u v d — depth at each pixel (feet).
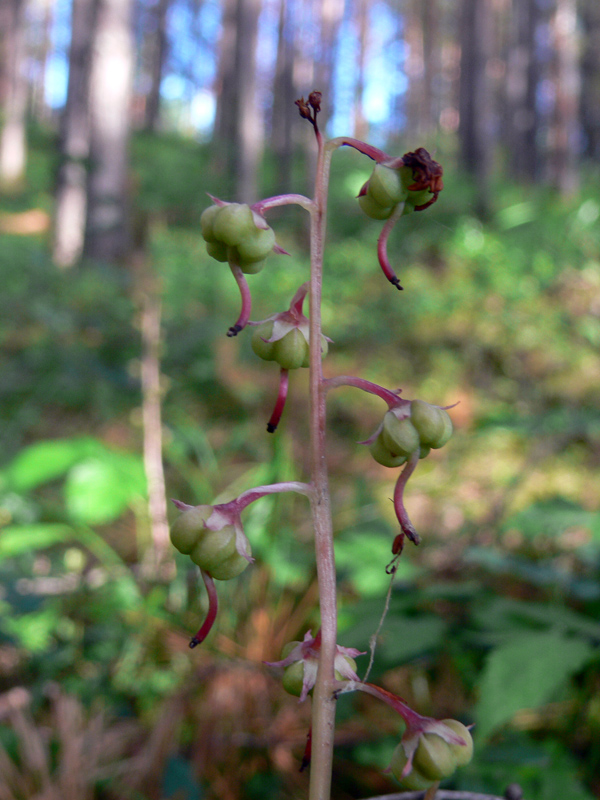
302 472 9.36
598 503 10.32
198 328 16.97
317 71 64.54
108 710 6.10
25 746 5.51
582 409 14.60
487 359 17.66
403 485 2.33
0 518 8.49
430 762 2.21
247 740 5.70
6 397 14.01
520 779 4.76
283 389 2.56
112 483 7.45
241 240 2.28
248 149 43.83
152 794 5.33
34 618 6.93
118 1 29.01
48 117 114.21
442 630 5.58
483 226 30.55
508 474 11.21
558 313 19.70
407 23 96.43
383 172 2.25
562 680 4.65
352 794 5.44
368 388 2.37
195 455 11.23
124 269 23.68
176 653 6.61
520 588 7.75
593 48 60.95
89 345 16.38
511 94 60.49
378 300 21.61
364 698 6.21
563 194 40.47
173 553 7.44
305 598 6.95
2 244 24.36
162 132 75.61
